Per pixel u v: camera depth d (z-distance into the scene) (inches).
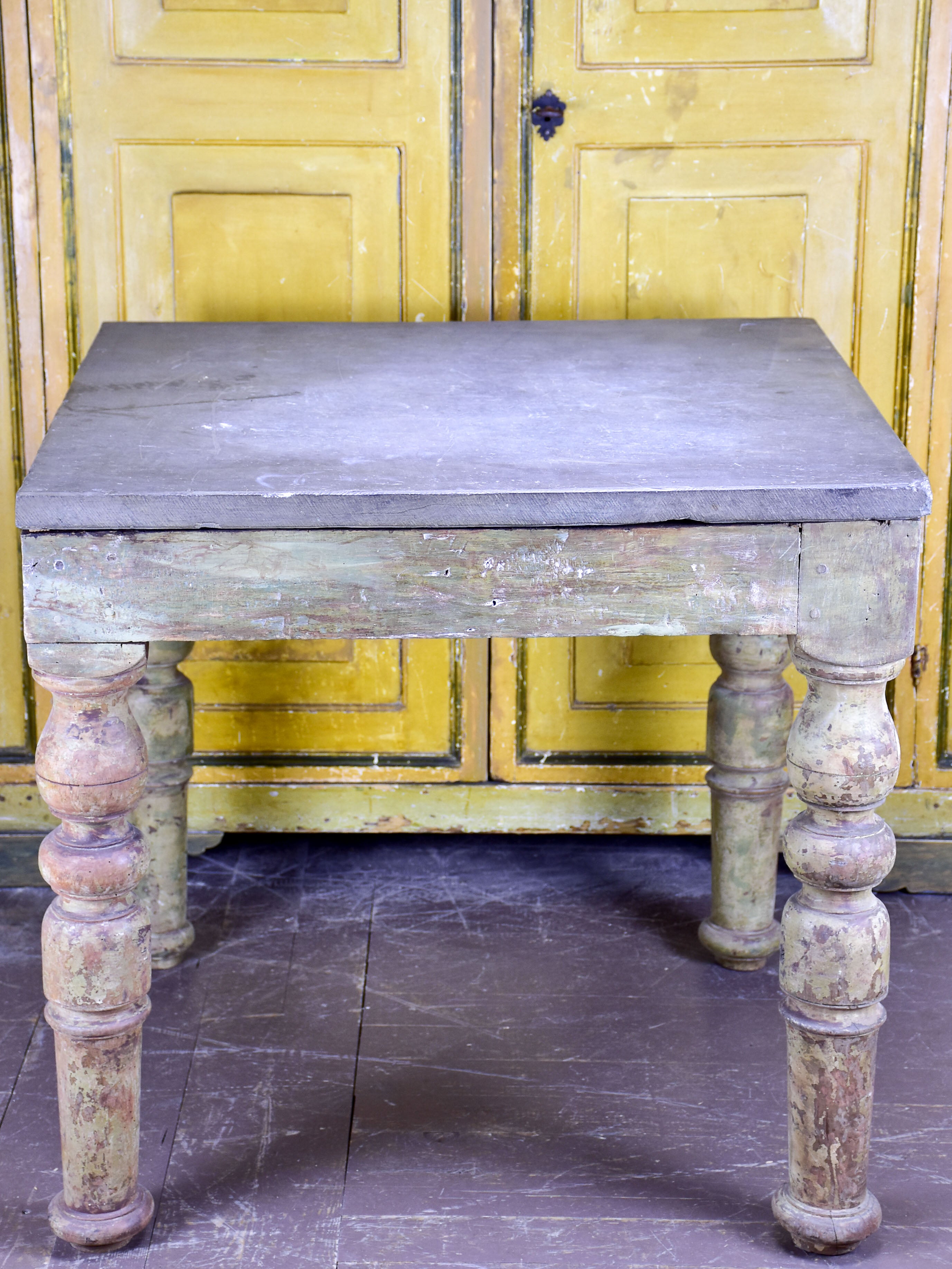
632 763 95.8
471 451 63.1
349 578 59.0
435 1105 75.4
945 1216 67.5
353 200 89.0
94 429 65.9
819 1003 62.3
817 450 62.7
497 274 90.0
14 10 85.8
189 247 89.7
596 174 88.7
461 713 94.9
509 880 98.7
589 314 90.7
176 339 81.2
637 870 100.1
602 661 94.3
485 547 58.7
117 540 58.2
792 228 89.3
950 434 91.0
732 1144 72.3
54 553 58.2
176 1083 77.2
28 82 86.7
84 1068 63.0
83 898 61.2
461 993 85.7
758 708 83.5
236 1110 75.0
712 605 59.6
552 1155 71.6
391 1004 84.5
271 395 71.4
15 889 97.6
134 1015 62.9
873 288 89.7
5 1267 64.3
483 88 87.1
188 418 67.7
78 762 60.0
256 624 59.4
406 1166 70.7
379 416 68.2
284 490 57.9
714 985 86.7
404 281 90.1
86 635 59.1
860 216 88.8
